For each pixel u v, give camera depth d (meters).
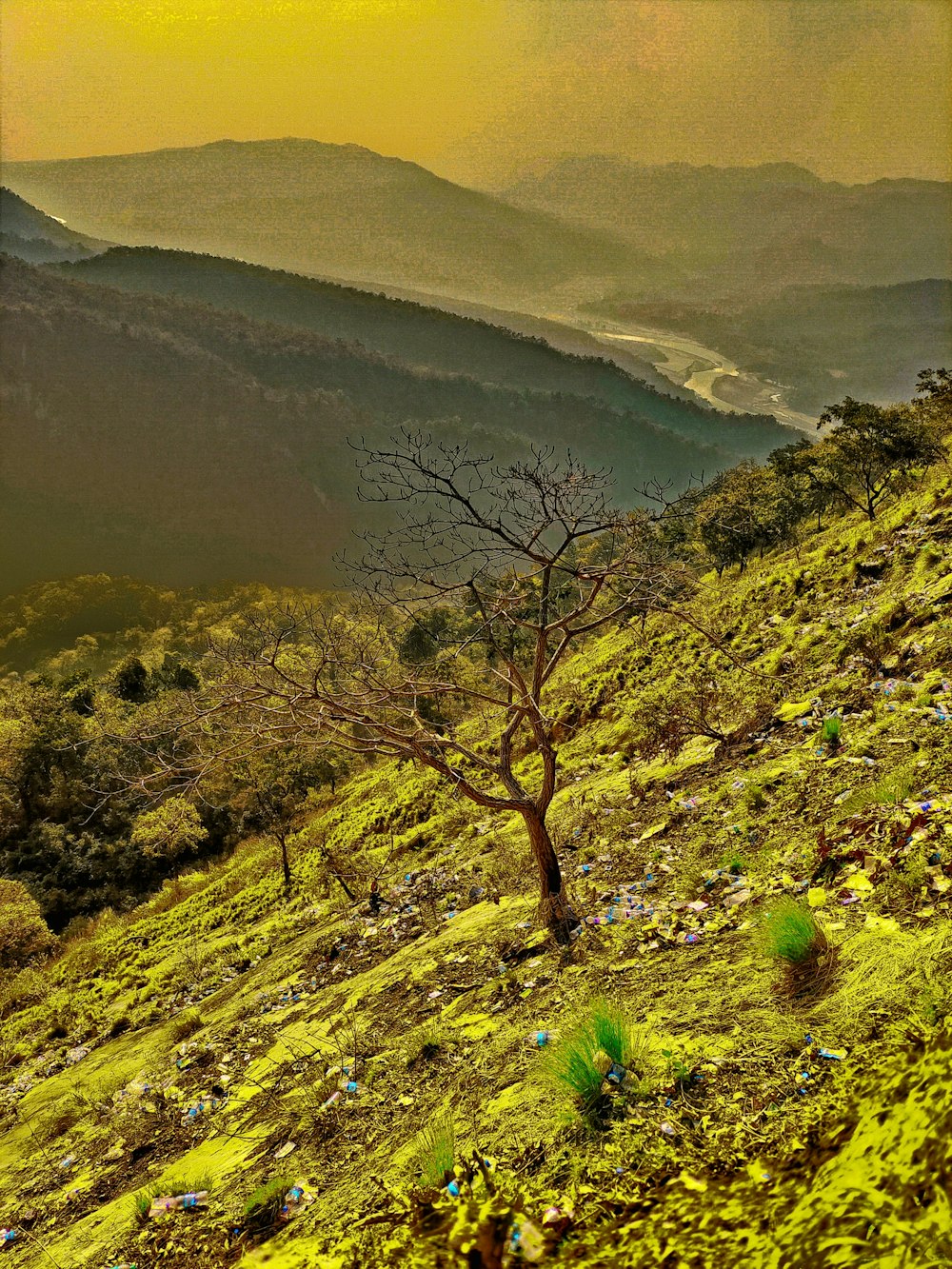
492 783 16.55
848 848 4.61
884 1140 1.87
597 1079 3.08
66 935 37.59
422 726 6.81
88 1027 15.12
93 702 60.12
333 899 15.62
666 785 9.05
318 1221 3.34
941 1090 1.83
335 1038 6.62
